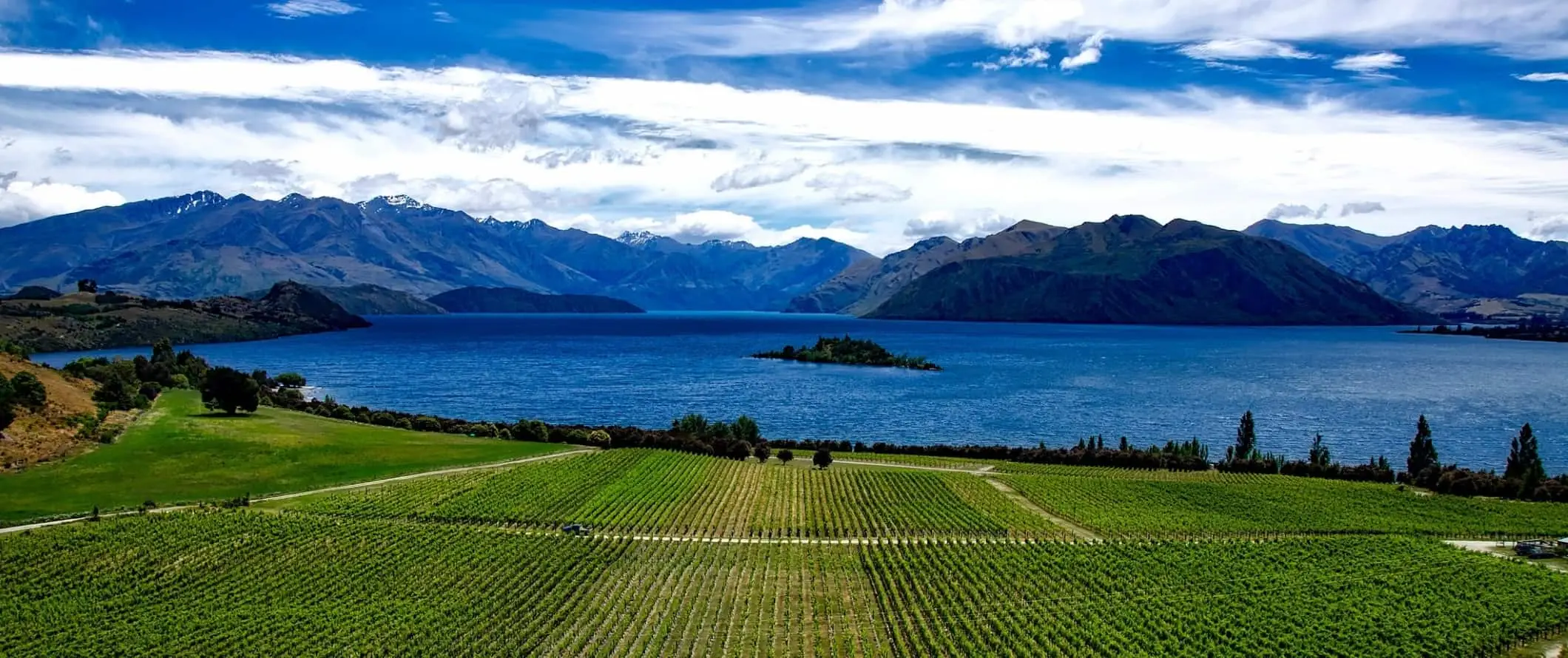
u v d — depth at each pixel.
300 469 138.00
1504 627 81.12
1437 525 119.44
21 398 147.75
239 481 129.12
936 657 75.94
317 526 106.31
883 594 89.75
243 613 81.94
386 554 97.62
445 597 86.81
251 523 105.62
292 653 74.69
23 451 133.75
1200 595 89.56
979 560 100.19
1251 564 99.56
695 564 97.81
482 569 94.38
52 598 83.62
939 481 143.00
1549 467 179.12
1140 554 102.81
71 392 171.00
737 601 87.25
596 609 84.44
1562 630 81.62
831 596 89.06
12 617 79.50
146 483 125.12
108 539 98.31
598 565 96.75
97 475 127.75
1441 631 79.81
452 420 187.50
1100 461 165.62
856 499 130.00
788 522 116.56
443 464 146.25
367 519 111.38
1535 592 90.12
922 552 103.50
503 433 177.38
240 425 169.25
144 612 81.69
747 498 128.88
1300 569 98.00
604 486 132.38
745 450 162.75
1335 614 84.19
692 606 85.75
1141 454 164.50
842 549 104.81
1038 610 85.75
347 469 139.25
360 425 182.62
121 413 172.62
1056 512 124.88
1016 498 133.88
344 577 91.00
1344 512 125.44
